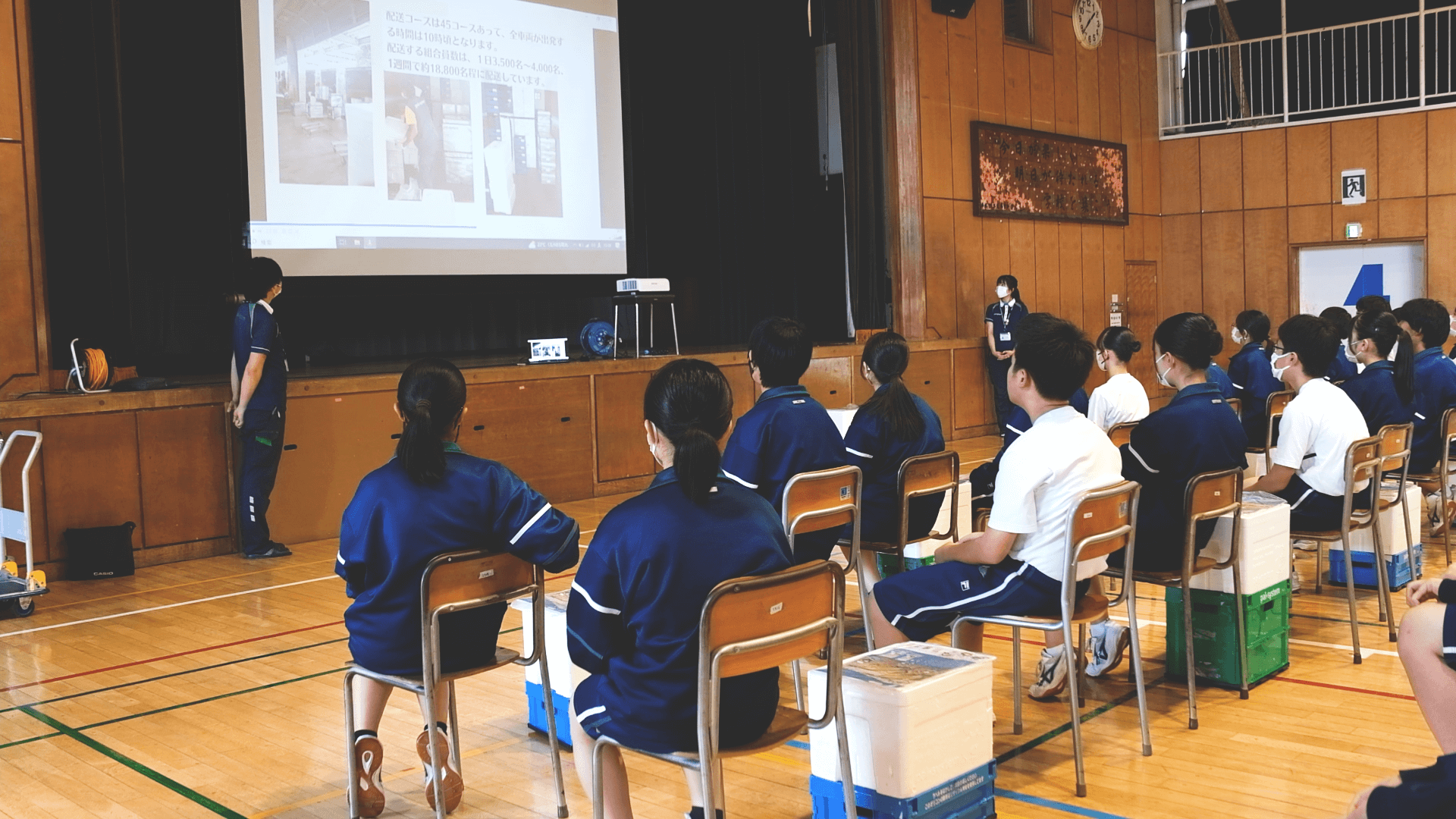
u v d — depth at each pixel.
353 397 7.09
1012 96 12.46
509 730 3.68
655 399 2.33
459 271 8.59
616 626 2.26
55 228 7.01
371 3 8.05
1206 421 3.56
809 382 9.85
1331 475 4.30
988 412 11.65
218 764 3.44
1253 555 3.83
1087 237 13.49
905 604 3.30
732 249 11.41
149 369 7.94
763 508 2.34
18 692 4.18
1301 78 14.16
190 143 8.02
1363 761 3.21
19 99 6.09
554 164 9.18
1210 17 14.52
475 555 2.70
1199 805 2.94
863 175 11.44
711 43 11.10
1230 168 14.09
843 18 11.12
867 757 2.72
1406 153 12.91
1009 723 3.59
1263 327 7.12
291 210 7.69
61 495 6.00
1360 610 4.87
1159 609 4.92
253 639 4.85
